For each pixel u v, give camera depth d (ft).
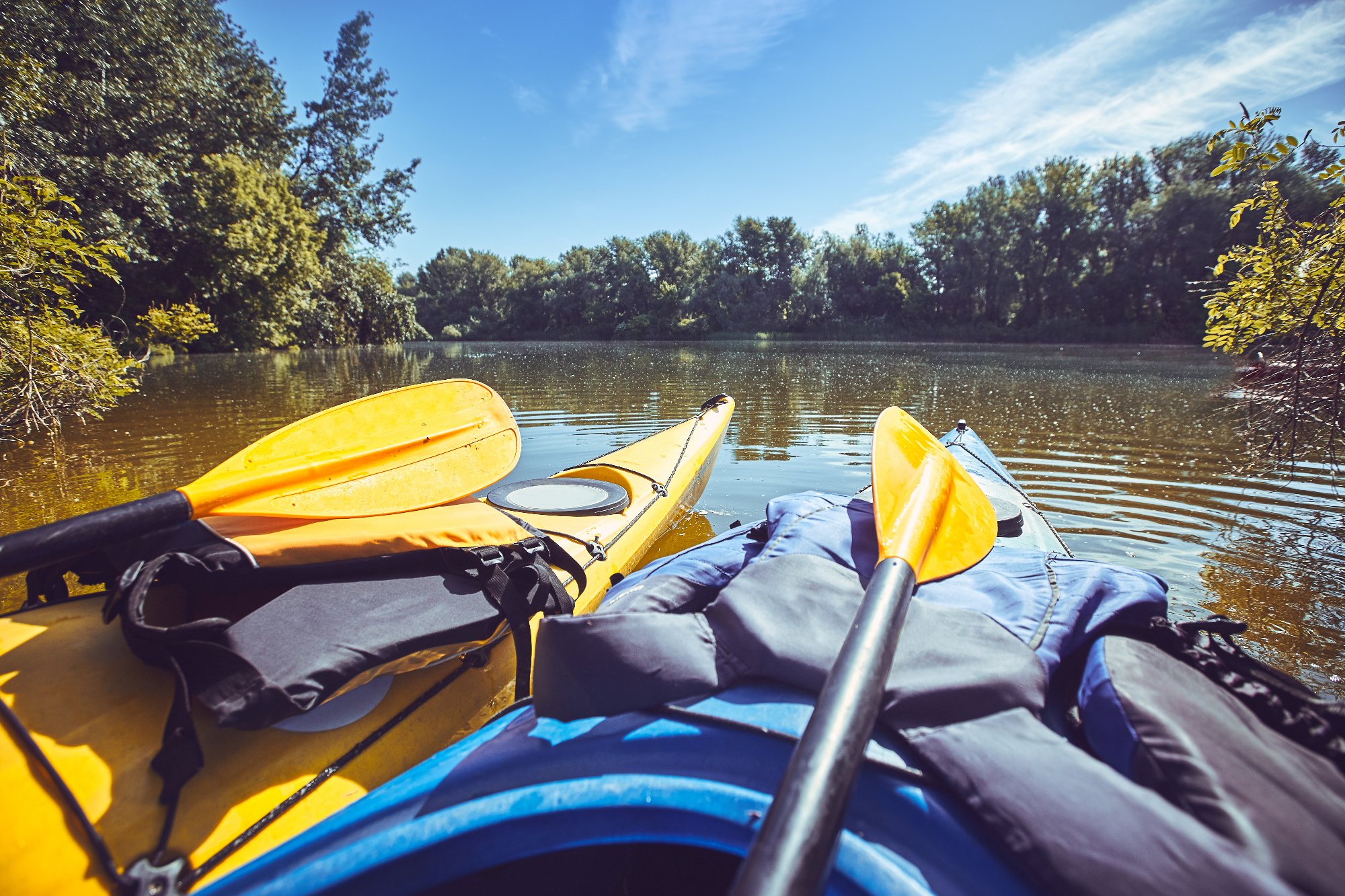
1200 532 13.20
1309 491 15.71
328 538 5.39
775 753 3.57
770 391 37.63
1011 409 29.27
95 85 58.18
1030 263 153.99
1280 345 15.44
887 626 3.87
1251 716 3.43
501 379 45.37
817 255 191.72
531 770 3.78
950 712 3.52
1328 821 2.75
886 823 3.18
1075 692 4.03
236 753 4.33
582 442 22.82
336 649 4.56
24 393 17.87
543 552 6.51
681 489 12.64
